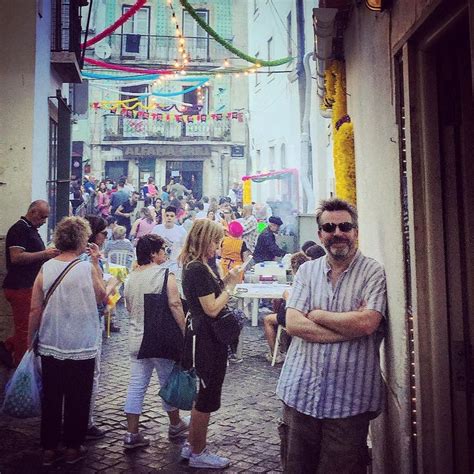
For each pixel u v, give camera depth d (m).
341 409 2.60
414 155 2.25
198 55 28.16
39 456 4.06
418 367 2.22
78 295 3.78
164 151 28.83
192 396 3.84
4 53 7.21
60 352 3.75
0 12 7.21
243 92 28.58
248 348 7.50
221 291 3.73
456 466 2.17
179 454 4.09
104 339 7.99
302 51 15.84
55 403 3.84
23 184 7.18
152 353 3.99
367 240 3.65
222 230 3.74
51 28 8.67
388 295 2.73
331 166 12.78
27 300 6.00
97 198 19.36
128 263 10.19
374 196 3.26
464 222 2.18
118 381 5.98
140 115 23.98
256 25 23.56
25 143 7.20
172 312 4.05
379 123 2.98
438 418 2.18
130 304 4.23
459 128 2.19
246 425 4.70
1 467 3.87
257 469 3.84
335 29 4.61
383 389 2.97
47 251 5.90
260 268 8.83
